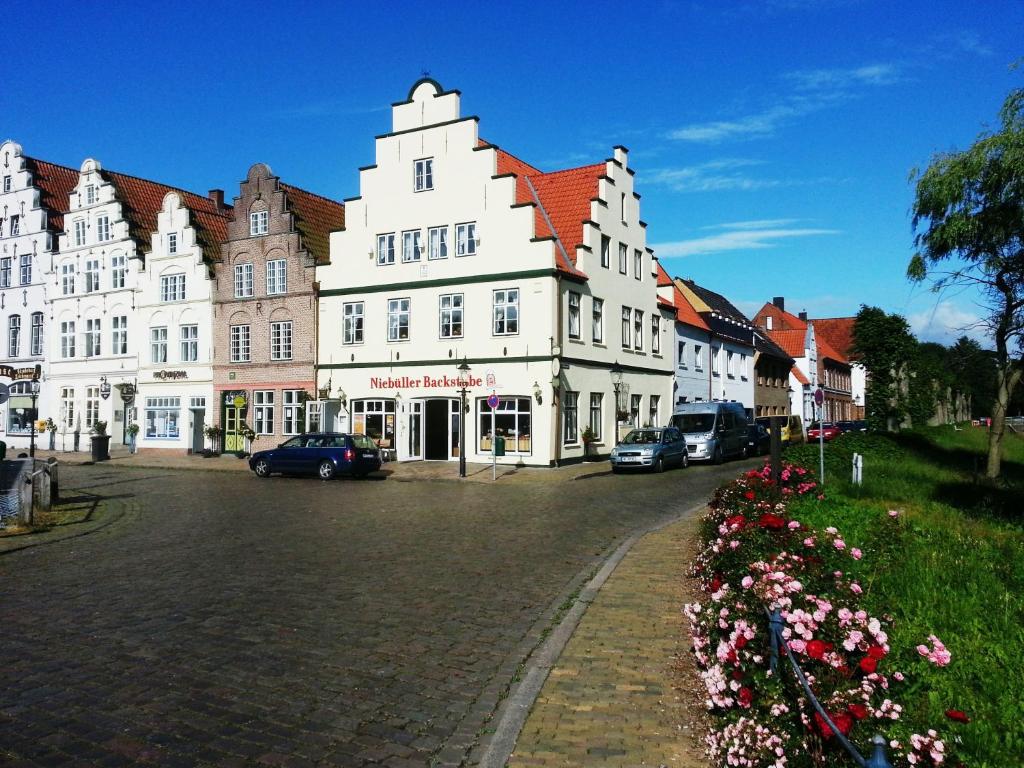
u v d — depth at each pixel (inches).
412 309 1285.7
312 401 1363.2
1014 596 289.1
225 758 196.5
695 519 603.5
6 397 858.8
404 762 196.1
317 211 1563.7
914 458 1056.8
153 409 1551.4
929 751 148.5
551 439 1163.9
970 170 642.8
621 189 1406.3
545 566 441.7
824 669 179.5
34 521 623.5
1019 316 703.7
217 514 682.2
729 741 178.1
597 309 1314.0
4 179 1795.0
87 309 1660.9
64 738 207.6
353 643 293.3
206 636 301.7
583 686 242.1
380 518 652.7
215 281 1485.0
